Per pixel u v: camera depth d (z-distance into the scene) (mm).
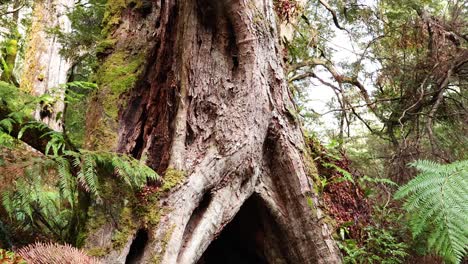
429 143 6703
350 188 4734
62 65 8328
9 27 9453
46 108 5938
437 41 7133
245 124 3219
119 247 2566
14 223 3221
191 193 2871
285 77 3635
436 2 8109
